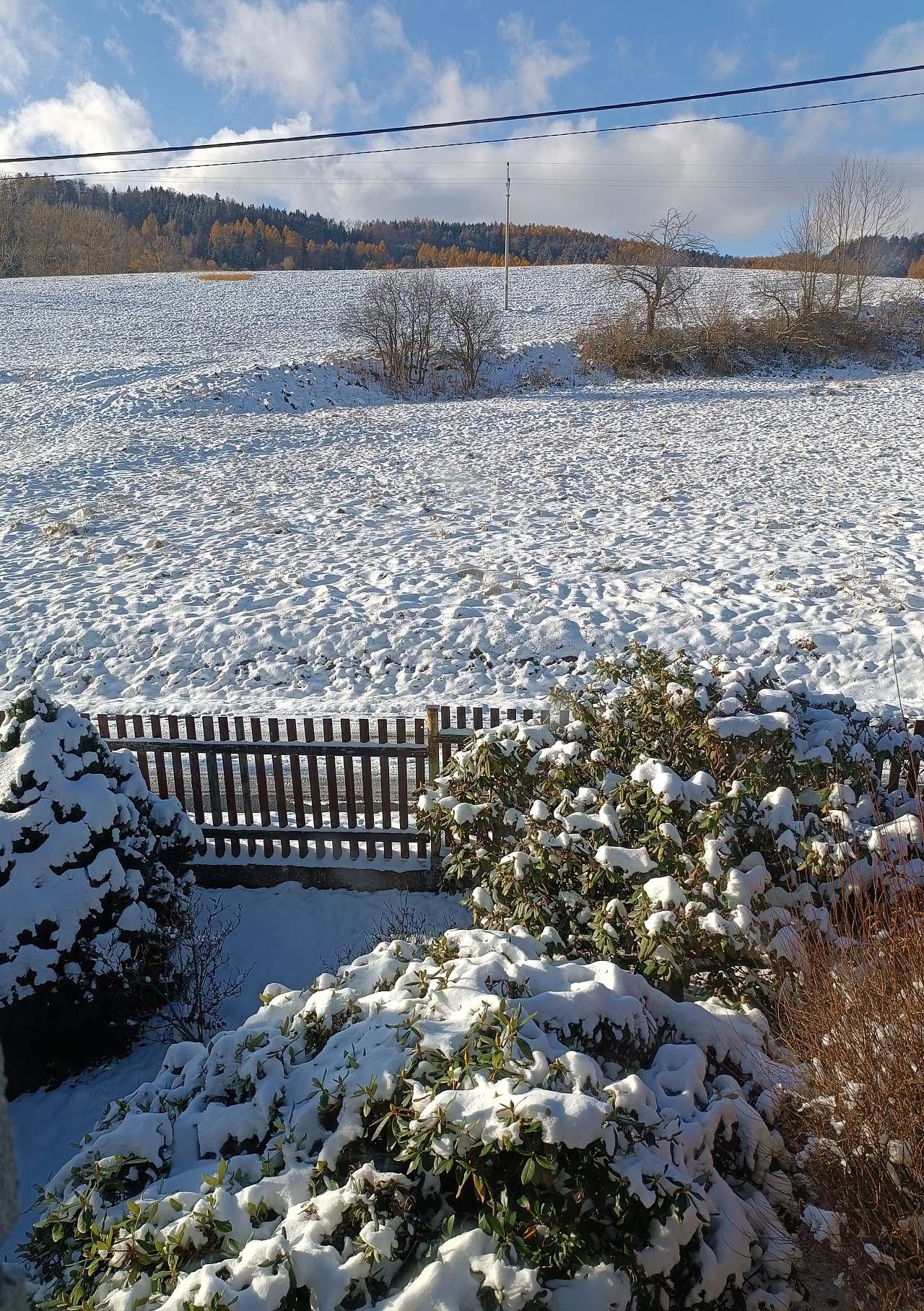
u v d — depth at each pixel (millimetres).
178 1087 3682
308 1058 3607
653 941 4168
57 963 4973
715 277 65500
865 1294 3334
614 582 14180
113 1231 2889
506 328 51250
